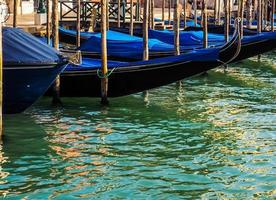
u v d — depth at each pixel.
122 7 27.92
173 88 17.14
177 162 9.89
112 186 8.70
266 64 24.03
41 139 11.00
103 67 13.80
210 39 20.52
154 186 8.73
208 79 19.23
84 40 20.70
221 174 9.32
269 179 9.12
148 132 11.80
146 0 15.19
